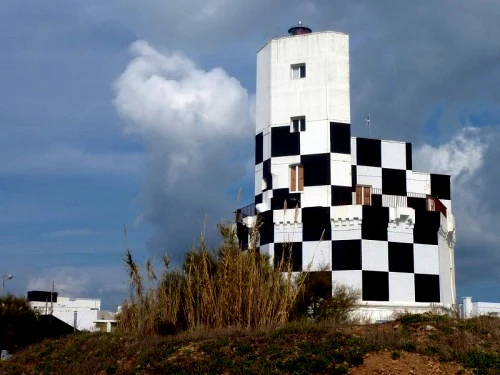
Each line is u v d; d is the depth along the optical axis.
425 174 52.91
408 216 45.03
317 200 46.50
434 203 48.19
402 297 44.41
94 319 67.25
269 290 26.50
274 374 19.66
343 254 44.38
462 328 22.45
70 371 23.56
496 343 21.16
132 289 27.91
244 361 20.81
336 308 36.19
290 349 21.17
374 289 43.94
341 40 48.28
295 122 48.44
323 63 47.88
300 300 31.53
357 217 44.28
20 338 40.34
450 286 50.53
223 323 26.20
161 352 22.77
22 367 25.81
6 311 40.31
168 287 28.19
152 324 26.86
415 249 45.28
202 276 27.52
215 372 20.50
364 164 51.06
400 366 19.45
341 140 47.25
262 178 49.41
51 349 27.09
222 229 28.38
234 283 26.41
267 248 46.22
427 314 24.00
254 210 49.62
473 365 19.38
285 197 47.25
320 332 22.56
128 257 27.94
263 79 50.09
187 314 27.20
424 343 21.02
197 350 22.36
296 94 48.22
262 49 50.50
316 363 19.83
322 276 41.91
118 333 27.17
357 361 19.75
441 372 19.16
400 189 51.75
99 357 24.38
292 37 48.81
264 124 49.53
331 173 46.66
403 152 52.28
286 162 47.78
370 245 44.34
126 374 21.86
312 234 45.22
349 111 47.69
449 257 51.03
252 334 23.11
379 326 23.44
